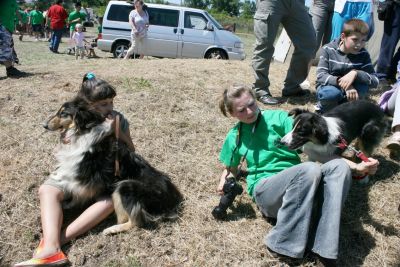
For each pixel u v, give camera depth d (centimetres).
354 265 312
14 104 543
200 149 461
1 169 420
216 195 390
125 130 370
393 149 408
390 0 599
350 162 316
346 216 360
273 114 342
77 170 333
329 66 459
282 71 761
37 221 355
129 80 632
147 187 342
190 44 1357
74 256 318
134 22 1152
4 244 335
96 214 336
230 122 516
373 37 782
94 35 2444
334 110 384
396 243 331
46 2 4197
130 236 333
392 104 461
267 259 309
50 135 476
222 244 327
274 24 524
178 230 342
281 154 335
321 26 650
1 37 647
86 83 339
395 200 379
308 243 299
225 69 743
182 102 562
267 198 320
